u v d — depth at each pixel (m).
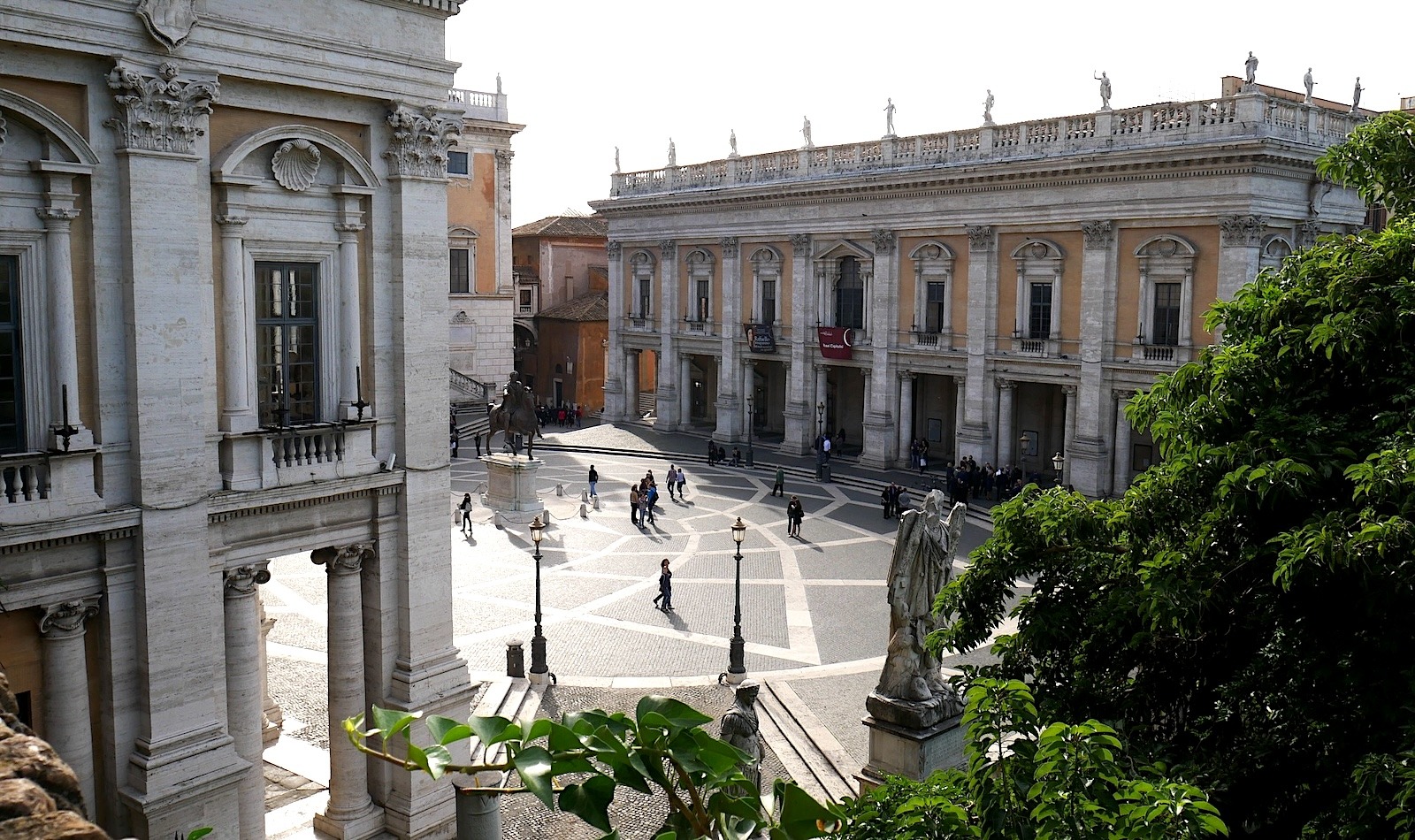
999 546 14.85
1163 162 47.16
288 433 18.39
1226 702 13.23
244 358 18.00
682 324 72.50
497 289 77.31
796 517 46.97
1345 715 11.80
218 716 17.95
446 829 20.80
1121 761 11.59
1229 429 13.71
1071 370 52.12
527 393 50.72
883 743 21.95
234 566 18.25
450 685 21.05
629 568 41.69
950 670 30.94
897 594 21.92
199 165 17.08
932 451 64.00
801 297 63.94
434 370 20.45
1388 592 10.75
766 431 73.44
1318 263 14.52
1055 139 51.81
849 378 68.56
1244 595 12.91
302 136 18.31
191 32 16.52
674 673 31.17
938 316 58.19
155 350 16.62
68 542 16.19
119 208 16.34
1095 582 14.17
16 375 15.97
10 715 7.20
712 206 68.56
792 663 31.94
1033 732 11.12
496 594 38.28
